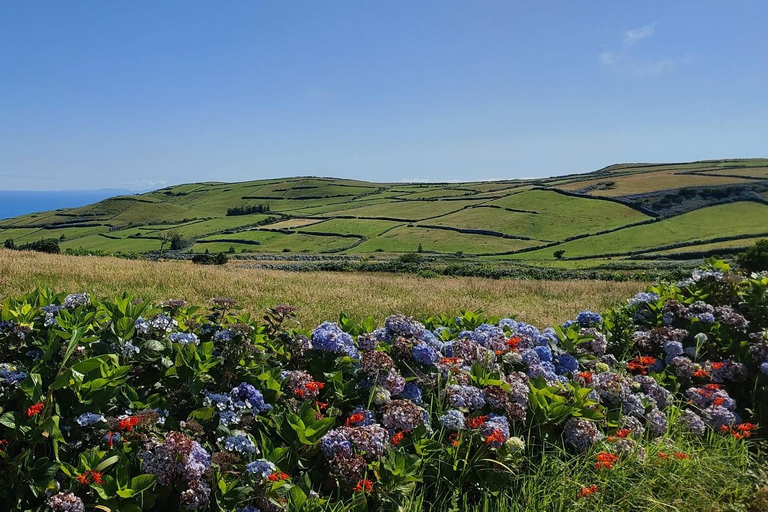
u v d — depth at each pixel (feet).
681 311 19.30
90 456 8.03
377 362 11.88
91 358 9.05
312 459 10.27
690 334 18.61
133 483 7.81
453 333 17.48
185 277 56.13
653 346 18.42
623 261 254.06
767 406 15.35
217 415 9.82
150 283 50.03
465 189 576.20
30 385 8.48
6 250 80.18
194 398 10.14
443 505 10.32
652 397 15.15
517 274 153.17
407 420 10.89
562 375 15.07
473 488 10.92
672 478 11.46
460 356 14.34
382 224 388.37
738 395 16.69
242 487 8.38
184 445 8.13
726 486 11.76
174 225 481.05
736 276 20.34
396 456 10.00
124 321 10.90
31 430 8.16
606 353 19.02
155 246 358.43
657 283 24.06
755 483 11.94
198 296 45.91
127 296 12.53
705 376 16.47
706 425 14.74
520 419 12.00
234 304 13.71
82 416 8.64
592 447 11.86
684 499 11.22
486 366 13.73
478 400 12.07
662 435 13.58
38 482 7.59
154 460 8.20
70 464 8.07
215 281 55.52
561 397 12.23
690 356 17.83
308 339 13.65
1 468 7.97
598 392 14.12
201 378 10.30
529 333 16.31
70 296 12.62
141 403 9.52
